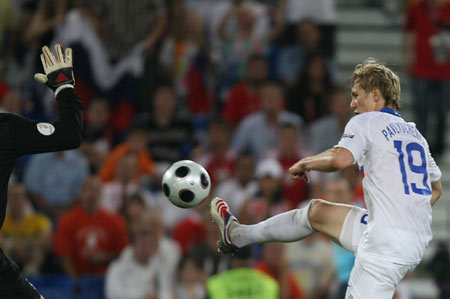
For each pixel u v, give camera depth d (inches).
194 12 1721.2
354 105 704.4
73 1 1660.9
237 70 1718.8
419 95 1663.4
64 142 627.8
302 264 1317.7
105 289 1294.3
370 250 652.7
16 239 1331.2
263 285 1207.6
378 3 1974.7
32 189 1440.7
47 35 1662.2
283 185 1454.2
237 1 1736.0
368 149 665.6
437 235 1596.9
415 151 671.8
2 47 1674.5
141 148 1492.4
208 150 1561.3
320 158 647.1
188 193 703.1
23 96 1652.3
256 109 1632.6
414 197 655.1
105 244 1346.0
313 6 1740.9
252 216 1374.3
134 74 1656.0
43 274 1330.0
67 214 1353.3
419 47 1654.8
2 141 616.1
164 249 1310.3
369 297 650.2
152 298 1282.0
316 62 1664.6
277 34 1717.5
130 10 1668.3
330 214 689.6
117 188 1430.9
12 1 1690.5
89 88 1628.9
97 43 1637.6
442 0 1658.5
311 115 1649.9
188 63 1695.4
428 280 1510.8
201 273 1295.5
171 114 1560.0
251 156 1498.5
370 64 709.3
